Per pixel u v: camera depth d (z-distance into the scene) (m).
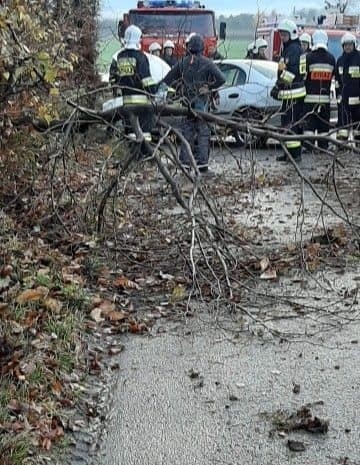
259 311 5.64
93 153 8.54
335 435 3.96
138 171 8.91
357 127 8.79
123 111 6.80
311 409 4.23
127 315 5.49
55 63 6.58
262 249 7.12
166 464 3.70
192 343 5.09
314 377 4.62
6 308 4.98
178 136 6.66
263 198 9.55
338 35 20.12
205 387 4.48
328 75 12.77
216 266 6.38
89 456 3.74
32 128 6.75
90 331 5.16
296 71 12.22
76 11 10.95
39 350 4.57
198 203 7.55
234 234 6.79
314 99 12.81
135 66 9.90
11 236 6.52
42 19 7.48
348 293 6.01
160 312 5.57
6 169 7.00
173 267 6.42
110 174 7.58
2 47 5.51
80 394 4.31
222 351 4.98
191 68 9.80
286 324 5.41
